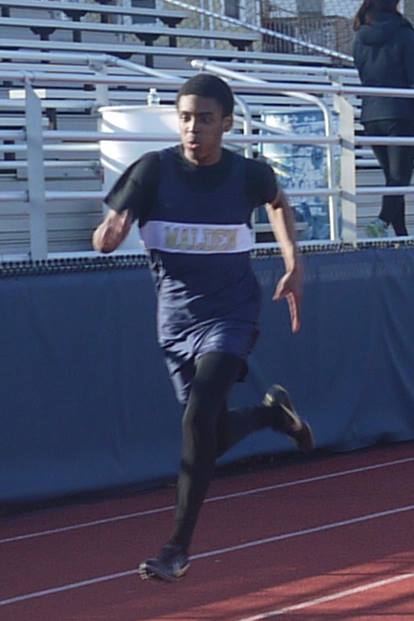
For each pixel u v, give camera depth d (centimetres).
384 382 3019
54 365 2447
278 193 1536
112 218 1456
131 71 3841
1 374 2377
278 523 2306
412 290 3072
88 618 1739
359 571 1931
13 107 3112
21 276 2412
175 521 1409
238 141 2712
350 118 2956
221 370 1434
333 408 2909
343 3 6125
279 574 1930
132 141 2658
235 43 5650
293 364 2830
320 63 5509
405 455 2972
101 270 2520
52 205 3025
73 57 3222
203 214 1484
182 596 1825
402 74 3253
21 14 5159
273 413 1597
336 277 2909
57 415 2455
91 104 3275
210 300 1495
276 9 5959
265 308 2770
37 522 2394
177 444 2652
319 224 3177
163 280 1517
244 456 2767
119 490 2622
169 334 1517
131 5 5812
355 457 2955
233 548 2111
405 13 5884
